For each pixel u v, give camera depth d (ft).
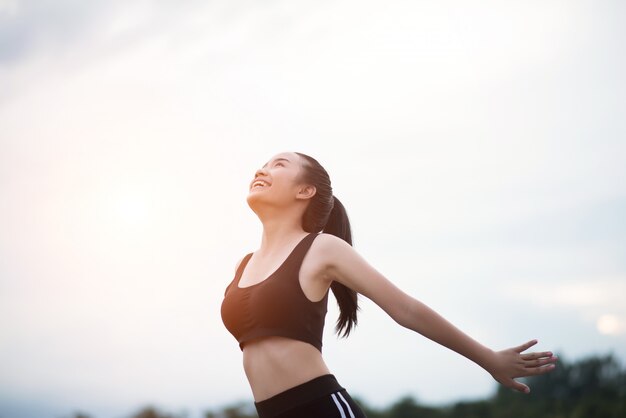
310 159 9.63
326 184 9.58
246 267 9.23
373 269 8.47
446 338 8.12
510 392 44.91
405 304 8.23
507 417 42.83
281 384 8.08
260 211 9.27
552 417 41.65
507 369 8.05
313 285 8.43
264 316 8.20
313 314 8.34
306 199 9.36
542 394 44.55
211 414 35.94
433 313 8.18
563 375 44.93
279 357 8.10
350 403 8.21
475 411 43.21
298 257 8.51
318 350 8.34
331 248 8.51
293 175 9.34
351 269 8.42
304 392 8.01
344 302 9.75
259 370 8.25
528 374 8.05
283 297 8.21
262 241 9.35
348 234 10.29
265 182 9.30
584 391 44.04
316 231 9.55
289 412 7.98
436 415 41.47
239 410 36.17
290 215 9.28
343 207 10.31
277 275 8.40
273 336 8.18
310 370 8.11
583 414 41.47
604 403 42.04
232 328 8.58
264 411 8.18
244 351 8.51
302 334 8.18
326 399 8.02
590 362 44.80
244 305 8.39
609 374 44.29
